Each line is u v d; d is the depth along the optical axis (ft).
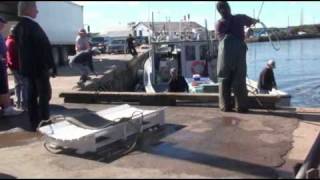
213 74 47.34
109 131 16.38
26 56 19.31
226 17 20.44
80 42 39.14
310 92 48.80
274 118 19.89
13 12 48.75
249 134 17.47
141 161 14.74
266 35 23.90
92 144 15.76
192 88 35.19
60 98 28.50
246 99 21.08
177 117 20.68
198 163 14.38
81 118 17.57
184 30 54.75
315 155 15.99
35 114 19.76
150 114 18.37
